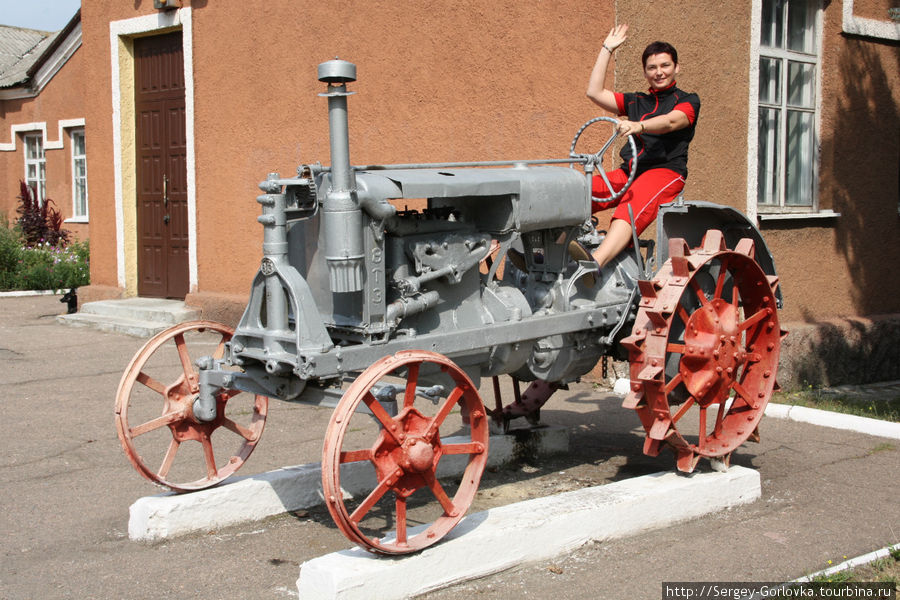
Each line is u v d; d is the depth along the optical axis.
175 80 10.88
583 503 3.97
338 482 3.14
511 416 5.37
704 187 7.51
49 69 18.25
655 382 4.07
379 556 3.37
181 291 11.05
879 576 3.58
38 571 3.67
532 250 4.59
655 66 4.90
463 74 7.96
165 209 11.13
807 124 8.65
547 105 7.39
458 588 3.47
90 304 11.04
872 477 5.00
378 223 3.64
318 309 3.87
